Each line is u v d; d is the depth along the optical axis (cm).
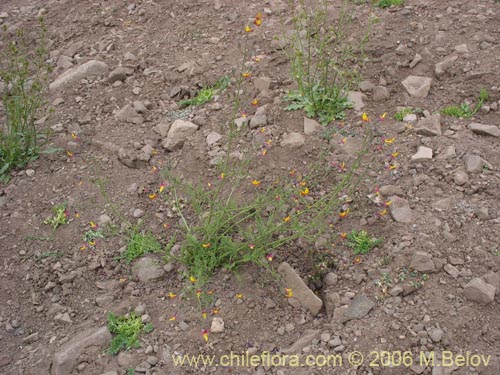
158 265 364
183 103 479
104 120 472
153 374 314
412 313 326
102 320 343
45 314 354
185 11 586
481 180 387
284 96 464
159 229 387
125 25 579
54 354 324
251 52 519
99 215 399
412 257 346
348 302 336
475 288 327
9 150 430
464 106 450
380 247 360
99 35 570
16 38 577
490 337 315
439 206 375
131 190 412
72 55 548
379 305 332
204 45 537
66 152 445
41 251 382
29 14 612
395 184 392
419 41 506
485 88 457
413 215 371
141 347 326
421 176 393
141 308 344
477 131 427
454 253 350
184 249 355
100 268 372
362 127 435
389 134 428
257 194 378
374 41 511
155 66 519
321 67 451
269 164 412
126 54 532
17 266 377
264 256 358
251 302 343
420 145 416
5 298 363
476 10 531
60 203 408
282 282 348
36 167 436
